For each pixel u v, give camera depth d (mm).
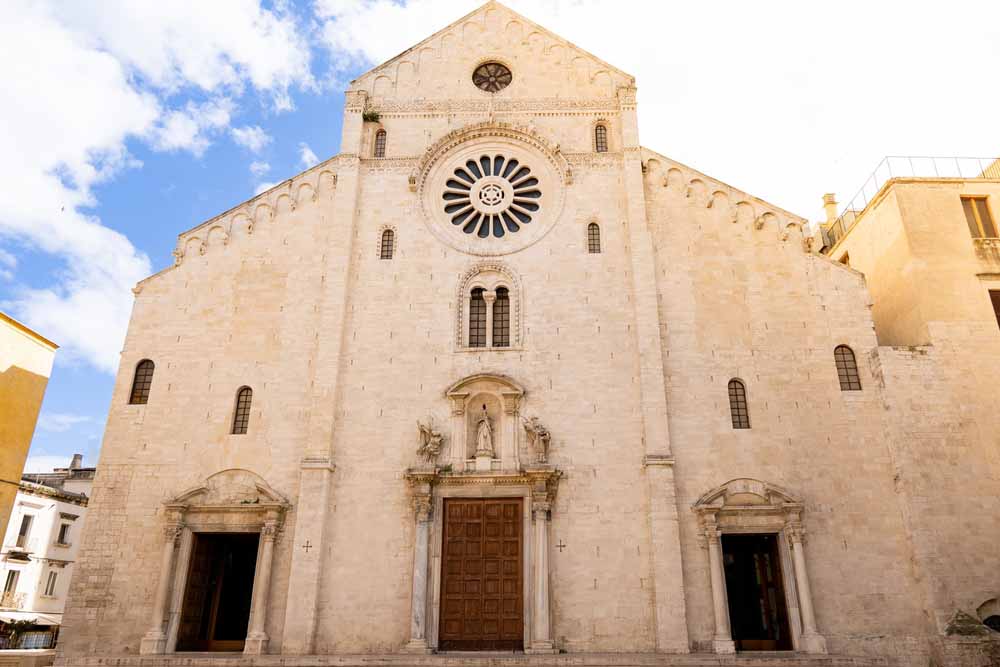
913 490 29016
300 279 34156
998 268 32219
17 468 33688
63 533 57406
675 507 29344
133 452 31375
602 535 29516
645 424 30719
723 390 31688
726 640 27594
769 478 30250
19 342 33969
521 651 28016
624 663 25484
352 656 26625
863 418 30859
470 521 30250
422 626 28109
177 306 33812
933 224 32875
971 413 30047
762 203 34625
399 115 37156
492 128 36375
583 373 31984
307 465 30312
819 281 33219
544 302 33281
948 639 26547
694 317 32812
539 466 29688
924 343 31219
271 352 32906
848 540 29203
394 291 33719
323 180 35938
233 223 35188
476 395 31625
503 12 39094
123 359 32938
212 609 31531
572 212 34844
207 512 30312
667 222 34469
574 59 37969
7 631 50000
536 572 28766
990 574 27844
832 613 28312
